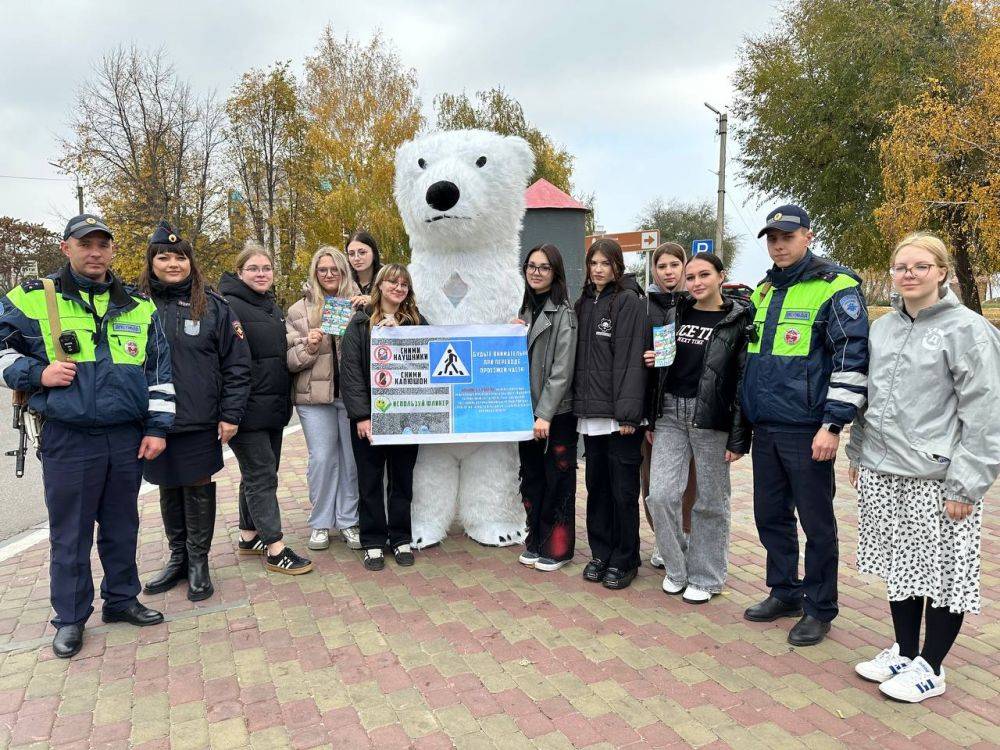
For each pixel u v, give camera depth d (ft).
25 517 19.15
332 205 69.10
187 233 71.00
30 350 10.11
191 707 9.06
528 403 13.70
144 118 70.03
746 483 20.43
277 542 13.61
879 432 9.19
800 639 10.53
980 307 54.19
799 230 10.22
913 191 45.73
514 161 14.30
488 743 8.21
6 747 8.28
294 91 81.56
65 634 10.59
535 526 14.03
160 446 11.20
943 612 9.00
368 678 9.71
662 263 12.90
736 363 11.29
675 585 12.50
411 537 14.74
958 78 50.08
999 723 8.55
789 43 62.95
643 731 8.43
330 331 13.37
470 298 14.29
